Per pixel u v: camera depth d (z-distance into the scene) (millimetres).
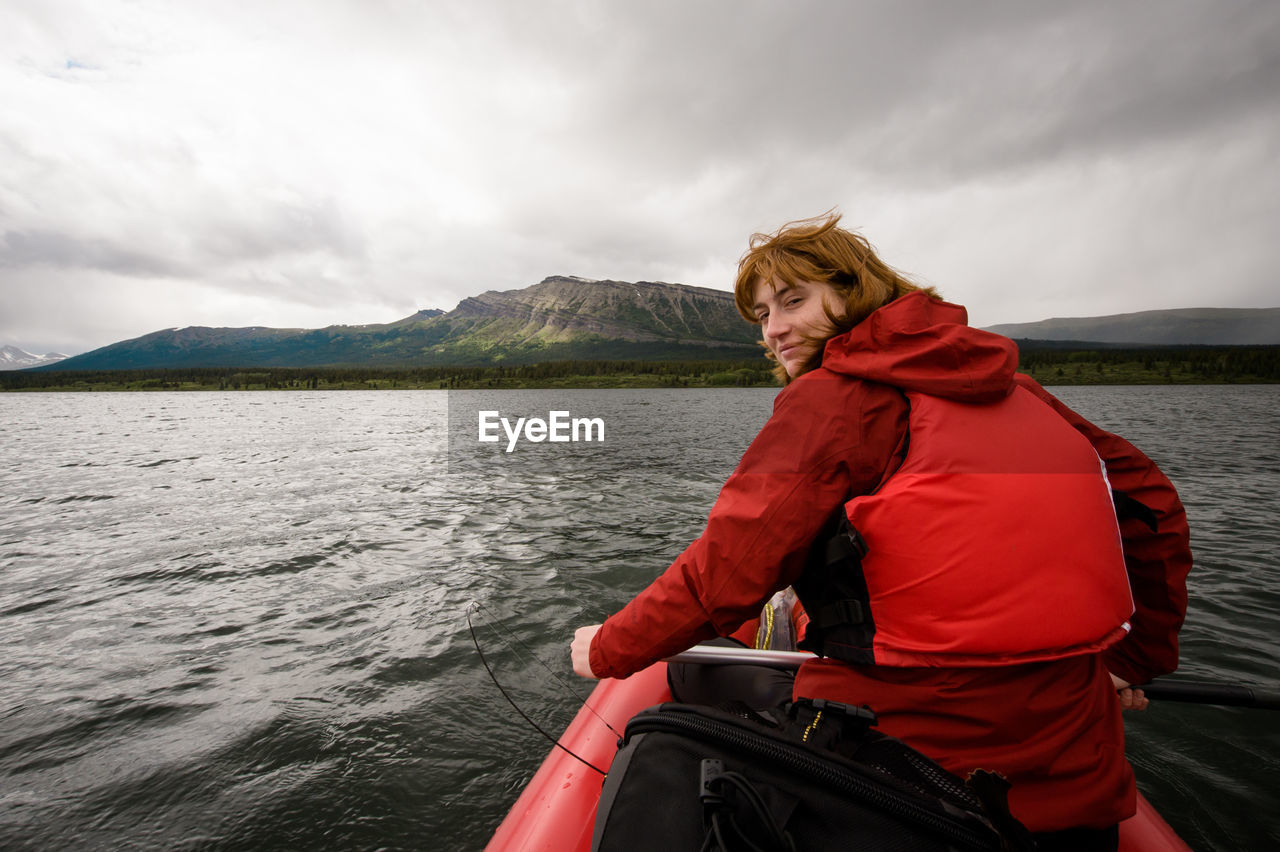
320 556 7516
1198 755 3266
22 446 25250
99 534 9109
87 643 5121
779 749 1058
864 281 1423
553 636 4977
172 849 2857
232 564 7285
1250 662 4355
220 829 2969
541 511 10055
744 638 3010
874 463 1194
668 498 11227
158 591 6402
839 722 1160
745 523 1186
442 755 3479
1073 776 1155
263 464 17531
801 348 1530
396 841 2885
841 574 1242
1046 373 130625
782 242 1543
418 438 26812
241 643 5031
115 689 4309
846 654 1227
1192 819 2838
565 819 1927
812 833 997
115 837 2934
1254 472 13633
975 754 1169
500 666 4469
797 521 1167
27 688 4352
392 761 3434
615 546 7719
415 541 8148
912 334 1201
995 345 1155
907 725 1204
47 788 3275
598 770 2053
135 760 3498
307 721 3830
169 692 4250
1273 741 3369
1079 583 1097
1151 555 1412
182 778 3334
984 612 1082
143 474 15828
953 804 1051
